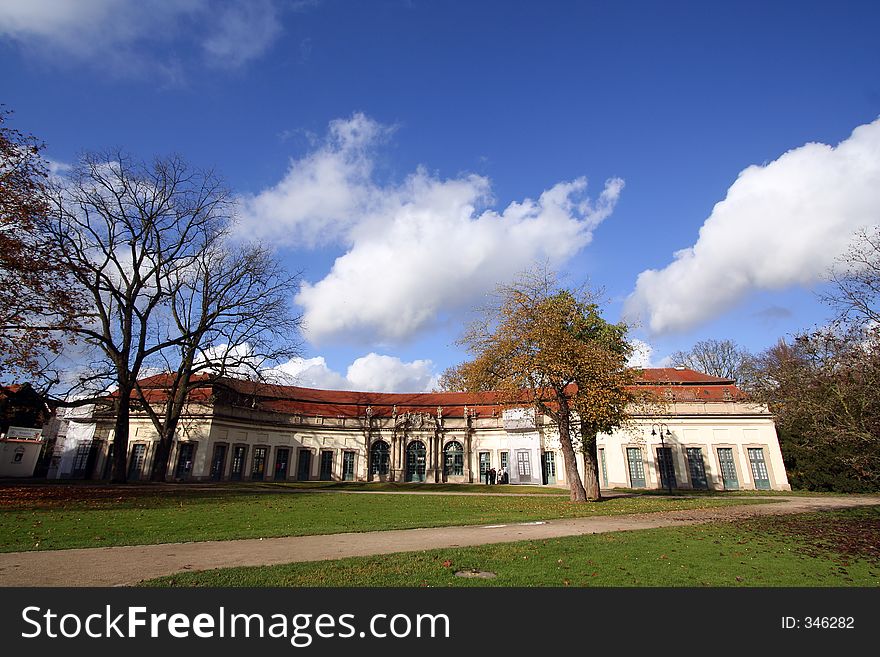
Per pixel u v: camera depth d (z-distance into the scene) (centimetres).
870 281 1600
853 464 1666
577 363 2459
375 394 5775
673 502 2595
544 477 4544
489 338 2666
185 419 4234
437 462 4894
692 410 4128
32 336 2331
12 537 1155
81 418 4341
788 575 919
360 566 897
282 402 5169
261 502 2288
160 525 1434
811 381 1662
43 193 2370
